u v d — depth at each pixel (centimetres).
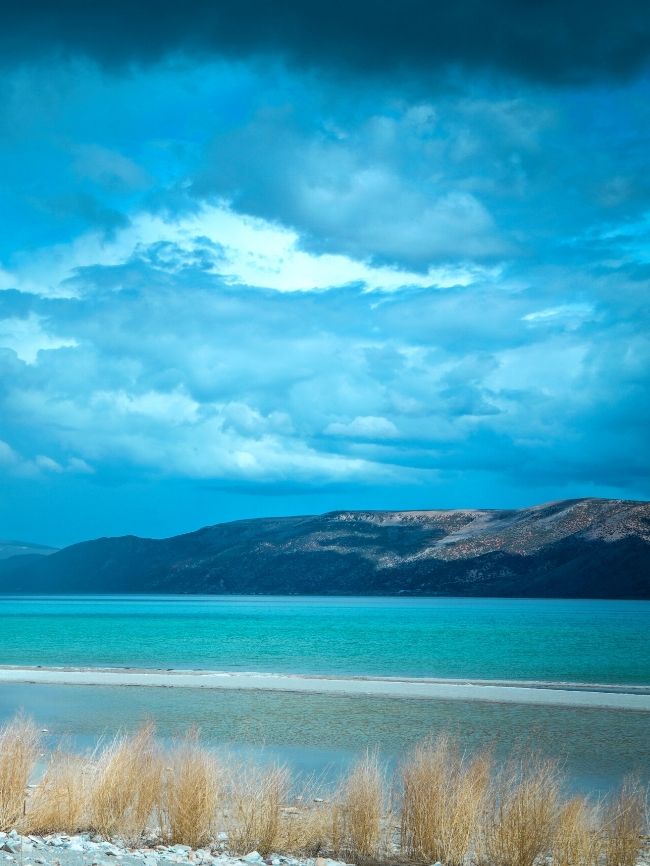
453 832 957
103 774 1030
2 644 6919
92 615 14688
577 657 5703
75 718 2475
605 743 2138
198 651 6134
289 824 1008
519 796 964
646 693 3350
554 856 927
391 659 5469
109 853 842
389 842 999
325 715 2611
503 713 2727
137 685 3484
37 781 1299
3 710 2653
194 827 979
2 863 751
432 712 2730
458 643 7288
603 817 1022
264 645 6906
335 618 13500
